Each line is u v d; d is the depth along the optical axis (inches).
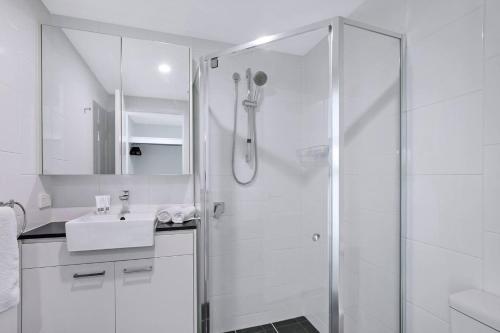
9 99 48.9
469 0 37.7
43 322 50.1
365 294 46.4
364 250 46.3
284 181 52.9
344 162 44.2
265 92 55.0
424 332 44.6
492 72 34.9
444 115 41.3
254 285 56.6
